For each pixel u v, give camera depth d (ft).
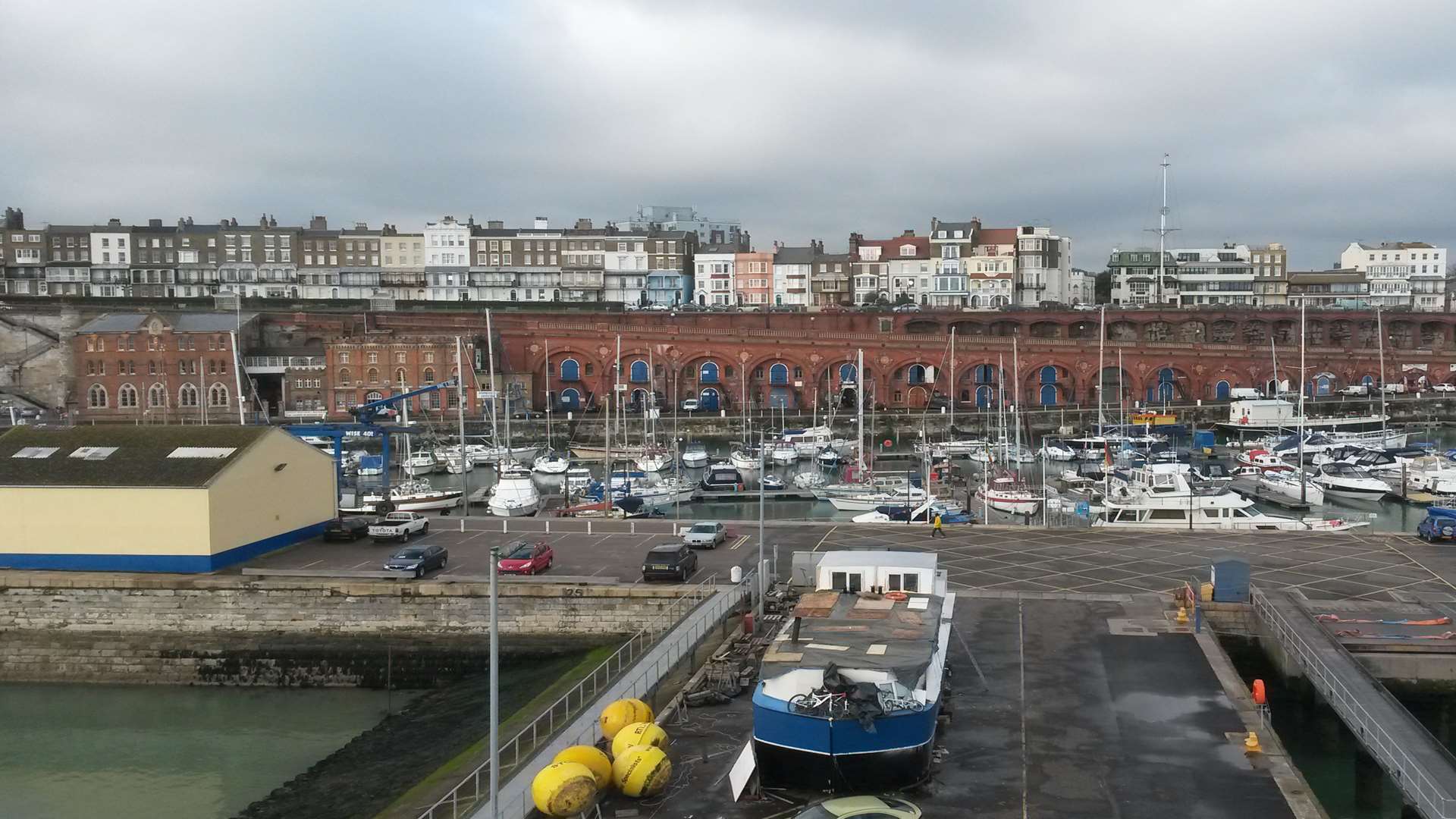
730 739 86.69
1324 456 304.91
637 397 430.20
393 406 377.30
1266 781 77.05
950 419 381.60
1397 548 155.94
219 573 141.08
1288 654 109.19
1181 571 141.08
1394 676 106.22
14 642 139.33
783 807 74.49
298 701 130.52
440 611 135.74
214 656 136.46
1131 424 377.30
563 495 247.50
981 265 584.40
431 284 561.84
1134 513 193.88
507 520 179.93
